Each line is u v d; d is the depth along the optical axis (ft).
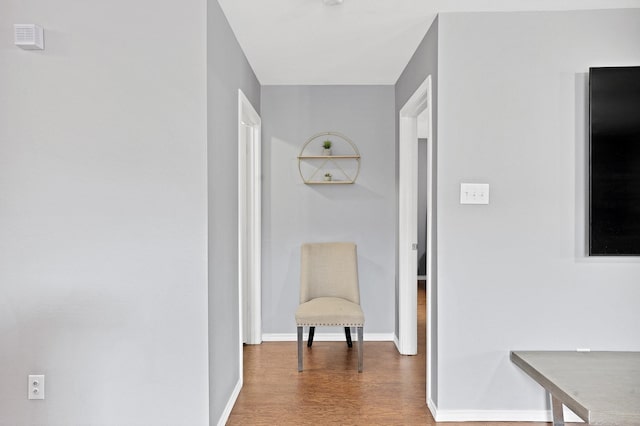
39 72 7.53
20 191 7.54
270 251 14.14
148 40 7.54
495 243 8.86
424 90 9.90
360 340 11.32
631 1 8.41
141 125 7.59
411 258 12.84
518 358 8.54
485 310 8.87
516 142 8.82
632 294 8.77
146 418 7.63
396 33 9.81
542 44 8.78
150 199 7.60
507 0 8.33
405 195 12.92
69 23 7.52
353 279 12.80
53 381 7.60
